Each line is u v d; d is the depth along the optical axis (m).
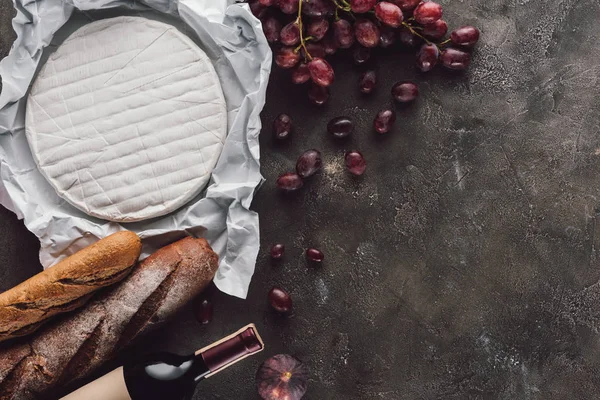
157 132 1.01
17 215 1.02
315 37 1.03
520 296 1.07
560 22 1.07
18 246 1.05
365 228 1.07
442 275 1.07
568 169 1.07
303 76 1.04
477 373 1.06
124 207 1.01
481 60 1.07
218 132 1.01
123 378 0.96
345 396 1.06
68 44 1.02
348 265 1.07
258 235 1.01
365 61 1.06
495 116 1.07
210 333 1.06
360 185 1.07
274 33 1.04
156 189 1.01
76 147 1.02
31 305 0.94
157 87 1.01
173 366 0.98
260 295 1.07
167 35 1.01
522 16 1.07
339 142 1.07
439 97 1.07
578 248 1.07
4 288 1.05
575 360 1.07
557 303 1.07
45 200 1.03
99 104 1.02
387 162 1.07
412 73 1.07
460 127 1.07
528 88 1.07
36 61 1.01
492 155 1.07
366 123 1.07
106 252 0.94
